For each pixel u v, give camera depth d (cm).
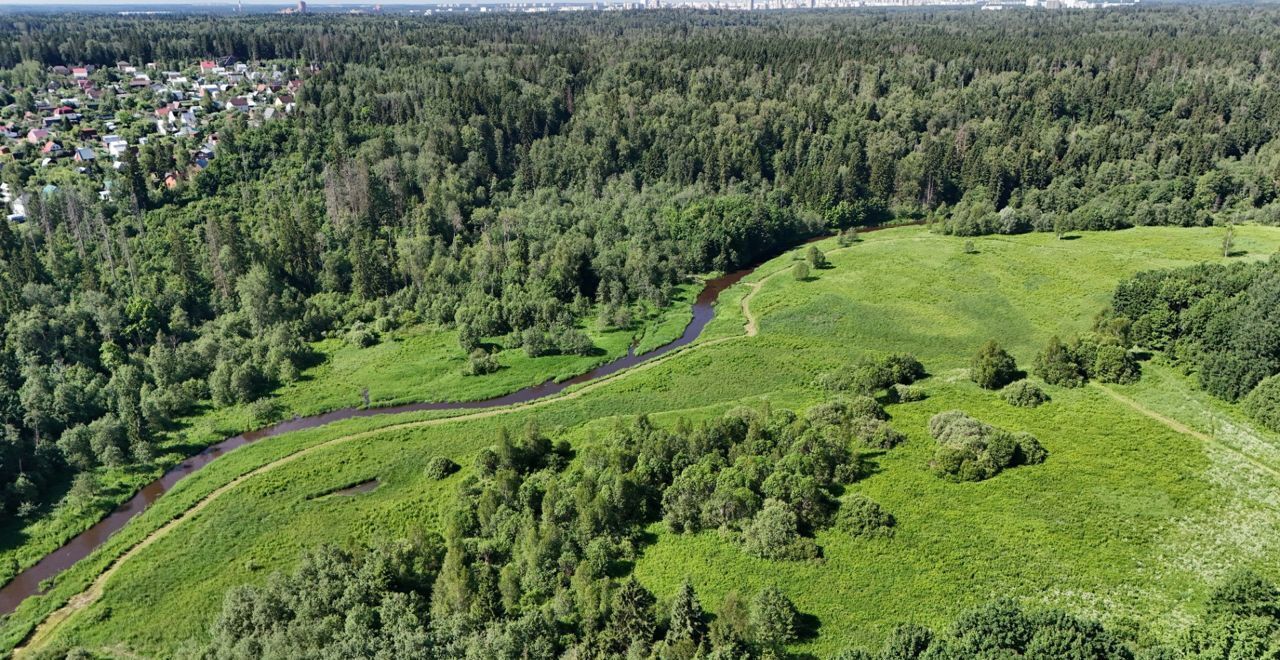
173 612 7312
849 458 7994
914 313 13900
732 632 5669
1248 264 11938
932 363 11894
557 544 7156
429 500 8888
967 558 6656
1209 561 6375
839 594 6391
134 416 10400
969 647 5022
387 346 13738
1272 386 8300
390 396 11900
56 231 14425
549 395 11994
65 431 10075
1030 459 7869
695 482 7581
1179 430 8381
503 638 5894
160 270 14288
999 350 9956
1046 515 7100
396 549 7300
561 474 8744
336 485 9388
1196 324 9600
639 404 11200
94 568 8050
